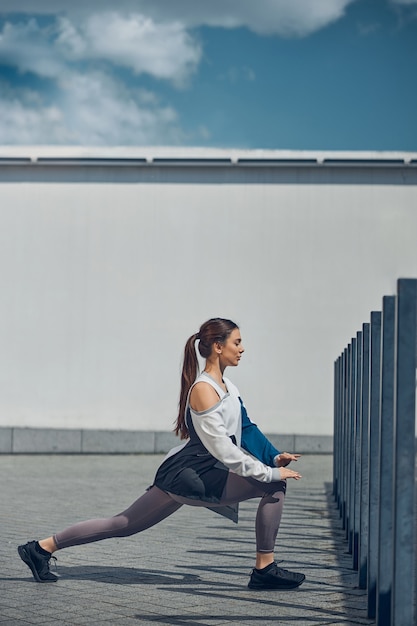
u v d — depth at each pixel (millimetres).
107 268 18844
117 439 18594
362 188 18516
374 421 5508
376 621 4812
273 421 18594
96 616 5301
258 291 18656
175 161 18531
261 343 18656
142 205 18797
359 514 6617
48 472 14727
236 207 18688
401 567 4227
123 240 18828
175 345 18750
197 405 5738
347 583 6312
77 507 10266
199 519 9648
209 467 5848
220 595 5887
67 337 18812
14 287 18891
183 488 5836
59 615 5320
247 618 5266
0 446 18531
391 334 4766
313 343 18578
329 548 7770
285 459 5875
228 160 18484
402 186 18469
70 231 18859
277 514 6008
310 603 5660
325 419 18562
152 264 18781
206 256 18719
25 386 18844
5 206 18906
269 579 6031
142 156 18562
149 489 6047
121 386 18781
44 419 18797
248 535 8492
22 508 10164
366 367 6414
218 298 18719
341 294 18578
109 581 6309
